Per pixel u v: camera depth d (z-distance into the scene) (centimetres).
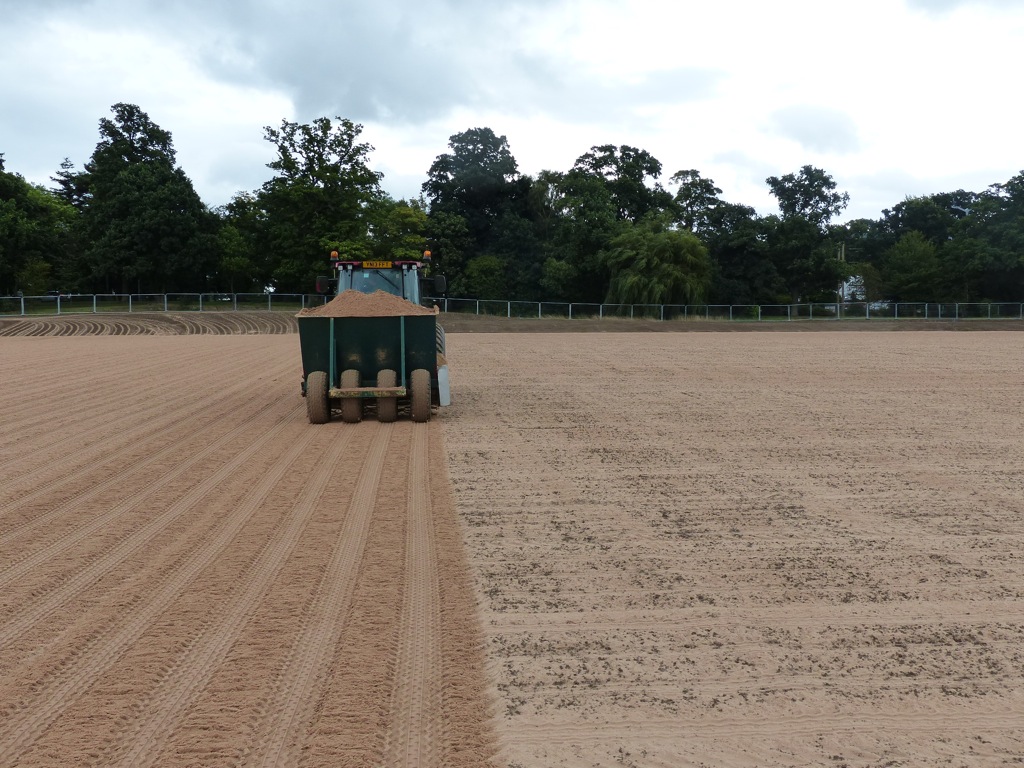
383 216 6162
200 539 708
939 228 8381
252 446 1123
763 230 6694
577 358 2645
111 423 1314
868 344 3425
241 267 6269
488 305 5691
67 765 378
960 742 401
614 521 765
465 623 534
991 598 582
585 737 404
